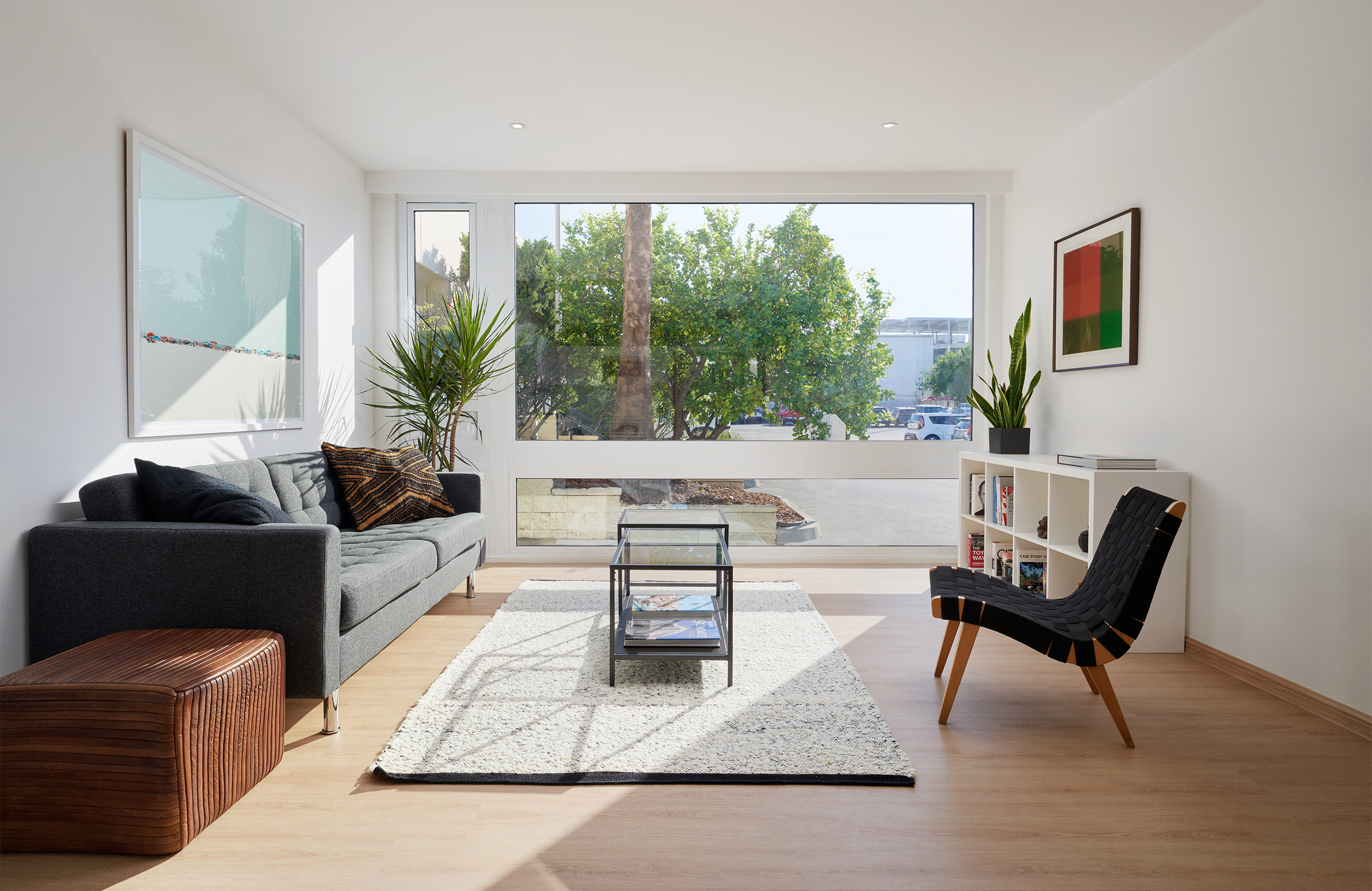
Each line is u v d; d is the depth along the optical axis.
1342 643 2.58
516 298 5.25
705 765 2.20
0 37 2.18
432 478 4.16
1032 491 4.13
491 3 2.91
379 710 2.63
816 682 2.89
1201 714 2.65
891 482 5.34
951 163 4.90
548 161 4.84
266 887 1.65
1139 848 1.82
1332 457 2.62
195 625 2.27
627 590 3.66
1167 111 3.49
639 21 3.06
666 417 5.29
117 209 2.67
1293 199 2.78
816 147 4.58
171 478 2.54
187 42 3.09
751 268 5.28
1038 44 3.27
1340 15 2.58
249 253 3.54
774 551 5.29
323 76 3.54
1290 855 1.80
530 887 1.66
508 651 3.23
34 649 2.29
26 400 2.29
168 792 1.75
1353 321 2.54
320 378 4.35
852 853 1.79
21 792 1.75
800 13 3.00
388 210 5.15
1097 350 4.02
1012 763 2.26
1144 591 2.33
